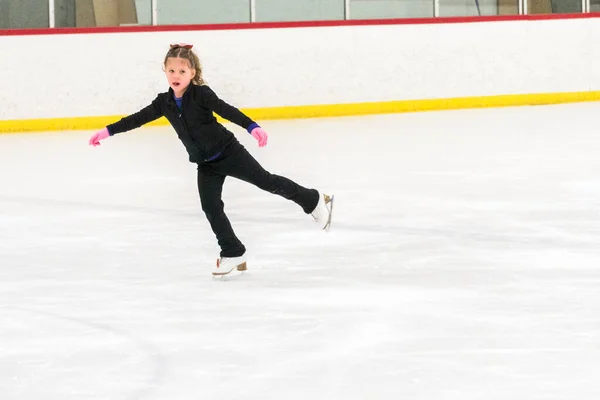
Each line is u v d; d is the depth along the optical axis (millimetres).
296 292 8711
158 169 17625
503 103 28156
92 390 6230
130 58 24938
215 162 9148
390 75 27078
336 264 9812
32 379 6473
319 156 18828
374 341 7145
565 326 7453
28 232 11992
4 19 25453
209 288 8953
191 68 8859
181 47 8875
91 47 24672
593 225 11633
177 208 13516
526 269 9430
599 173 15875
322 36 26406
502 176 15727
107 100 24891
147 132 24234
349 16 27875
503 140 20703
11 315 8141
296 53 26250
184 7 26672
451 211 12688
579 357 6688
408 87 27266
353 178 15875
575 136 21141
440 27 27375
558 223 11773
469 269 9469
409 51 27188
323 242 10930
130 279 9398
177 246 10977
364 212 12734
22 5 25547
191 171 17297
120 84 24938
